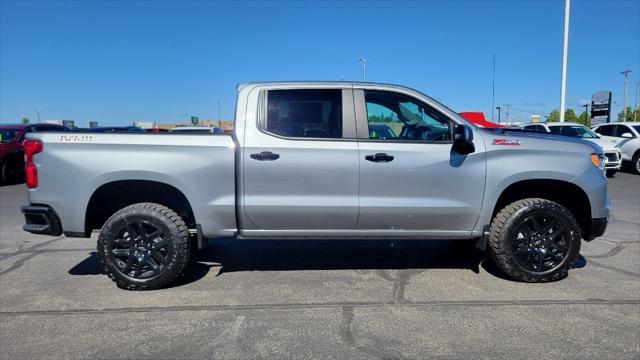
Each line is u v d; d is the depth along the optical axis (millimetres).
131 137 4602
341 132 4680
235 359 3332
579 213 5062
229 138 4645
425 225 4781
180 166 4562
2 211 9805
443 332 3727
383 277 5098
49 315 4102
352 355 3379
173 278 4699
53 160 4566
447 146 4695
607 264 5504
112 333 3746
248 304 4336
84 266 5531
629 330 3740
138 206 4668
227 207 4625
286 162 4578
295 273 5246
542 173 4695
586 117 43781
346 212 4652
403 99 4840
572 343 3527
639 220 8188
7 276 5164
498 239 4770
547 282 4863
